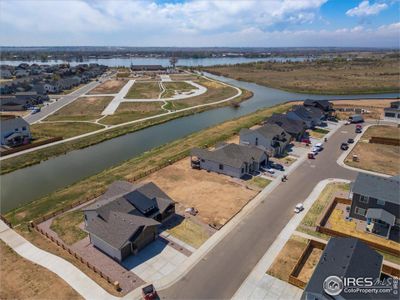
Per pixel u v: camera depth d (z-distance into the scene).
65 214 41.09
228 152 53.88
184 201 44.00
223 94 134.88
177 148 66.94
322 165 56.84
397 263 31.39
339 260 27.06
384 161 58.97
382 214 36.31
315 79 174.50
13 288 28.36
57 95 132.25
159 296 27.41
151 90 144.12
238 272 30.25
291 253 32.94
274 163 57.00
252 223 38.53
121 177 52.34
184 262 31.72
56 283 28.89
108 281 29.00
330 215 40.53
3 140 68.50
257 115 95.31
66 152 66.69
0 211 43.59
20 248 34.16
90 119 91.69
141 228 33.47
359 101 115.31
